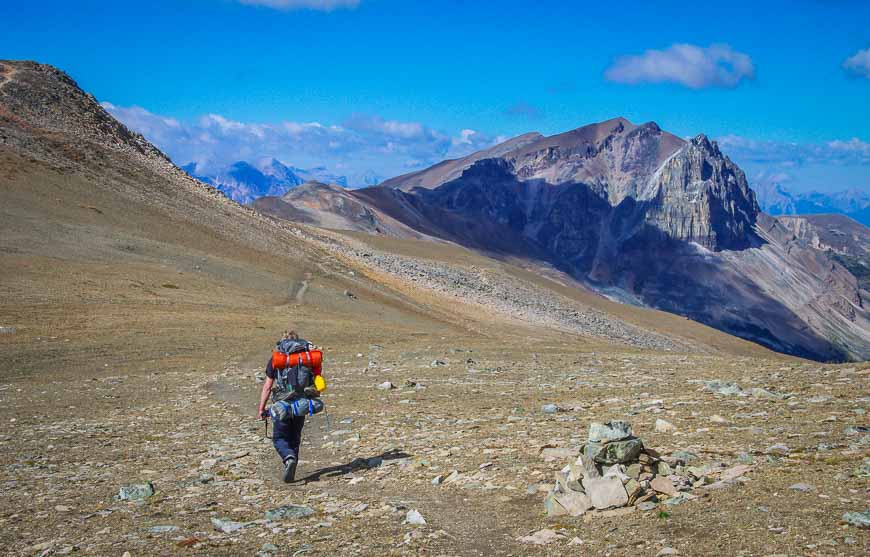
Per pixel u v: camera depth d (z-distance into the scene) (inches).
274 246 3540.8
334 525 283.1
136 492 348.5
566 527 256.8
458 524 276.1
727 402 524.4
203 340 1454.2
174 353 1294.3
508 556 233.9
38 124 3548.2
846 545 200.5
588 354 1305.4
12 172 2901.1
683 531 232.8
